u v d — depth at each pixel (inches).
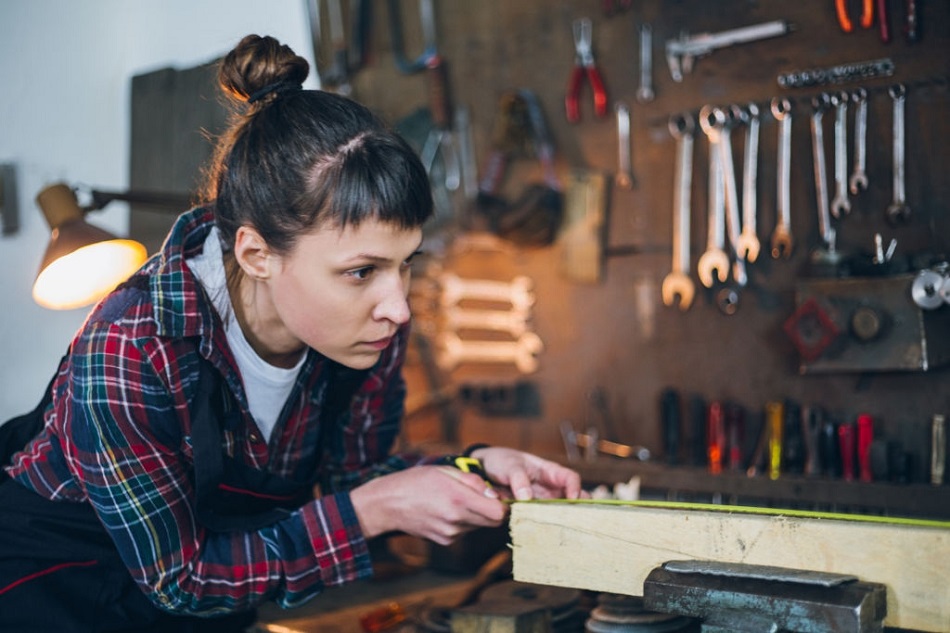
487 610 68.5
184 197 105.1
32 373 151.0
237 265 60.6
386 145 54.1
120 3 147.0
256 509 68.7
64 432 59.0
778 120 102.8
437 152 126.6
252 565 62.2
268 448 67.2
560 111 117.9
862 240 98.0
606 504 58.9
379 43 130.6
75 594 63.2
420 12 127.4
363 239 53.4
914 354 90.0
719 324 107.5
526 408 121.8
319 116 54.2
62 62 150.5
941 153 93.0
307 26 134.6
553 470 70.4
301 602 64.3
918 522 49.8
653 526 55.0
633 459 112.5
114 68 147.3
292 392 66.0
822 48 99.5
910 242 95.1
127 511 58.6
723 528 52.9
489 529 110.3
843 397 99.2
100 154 147.7
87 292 99.8
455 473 63.1
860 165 97.3
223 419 63.1
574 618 72.7
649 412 112.8
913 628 47.5
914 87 94.1
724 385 107.3
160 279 58.2
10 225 151.9
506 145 119.5
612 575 56.2
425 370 128.3
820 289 95.1
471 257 125.1
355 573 64.1
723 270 106.5
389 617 86.7
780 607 46.6
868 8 95.7
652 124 111.3
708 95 107.3
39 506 63.1
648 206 112.3
